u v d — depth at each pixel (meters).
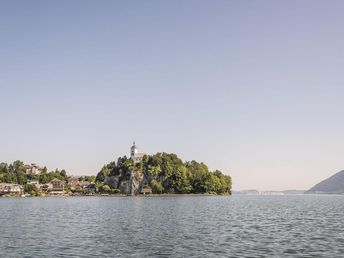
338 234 62.09
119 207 146.88
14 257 43.94
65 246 50.91
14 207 153.50
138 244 52.12
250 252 46.41
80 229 69.69
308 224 78.75
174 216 99.50
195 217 96.38
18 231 67.25
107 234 62.44
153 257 43.53
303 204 191.12
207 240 55.62
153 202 196.00
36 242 54.38
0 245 52.03
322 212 119.19
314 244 52.03
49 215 105.88
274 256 44.00
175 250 47.72
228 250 47.69
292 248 49.03
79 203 191.50
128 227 72.69
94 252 46.59
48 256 44.41
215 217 96.56
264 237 58.75
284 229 69.38
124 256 44.19
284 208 145.00
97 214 108.38
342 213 113.94
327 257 43.41
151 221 85.06
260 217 97.19
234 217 96.75
